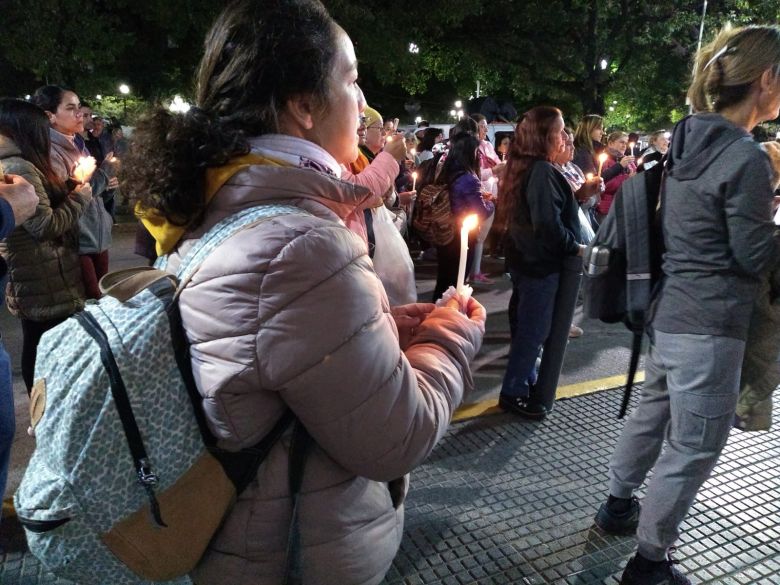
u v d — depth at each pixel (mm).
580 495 2678
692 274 1854
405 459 970
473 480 2777
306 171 939
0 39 9672
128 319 931
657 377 2205
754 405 2037
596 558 2299
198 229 970
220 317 870
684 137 1870
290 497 998
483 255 7379
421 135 8977
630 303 2053
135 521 956
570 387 3775
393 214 3291
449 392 1068
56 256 2727
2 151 2469
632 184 2057
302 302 852
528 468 2881
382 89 19750
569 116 21531
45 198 2520
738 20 14930
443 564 2254
